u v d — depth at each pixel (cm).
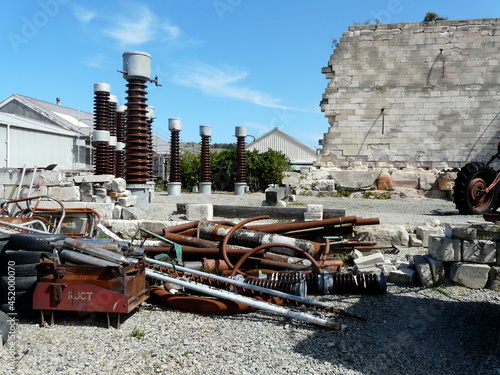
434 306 637
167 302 621
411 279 740
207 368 437
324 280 685
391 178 1952
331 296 686
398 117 2062
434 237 746
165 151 3709
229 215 1079
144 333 525
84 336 514
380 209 1433
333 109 2106
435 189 1914
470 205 1207
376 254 823
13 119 2231
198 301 603
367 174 1969
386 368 445
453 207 1523
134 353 469
